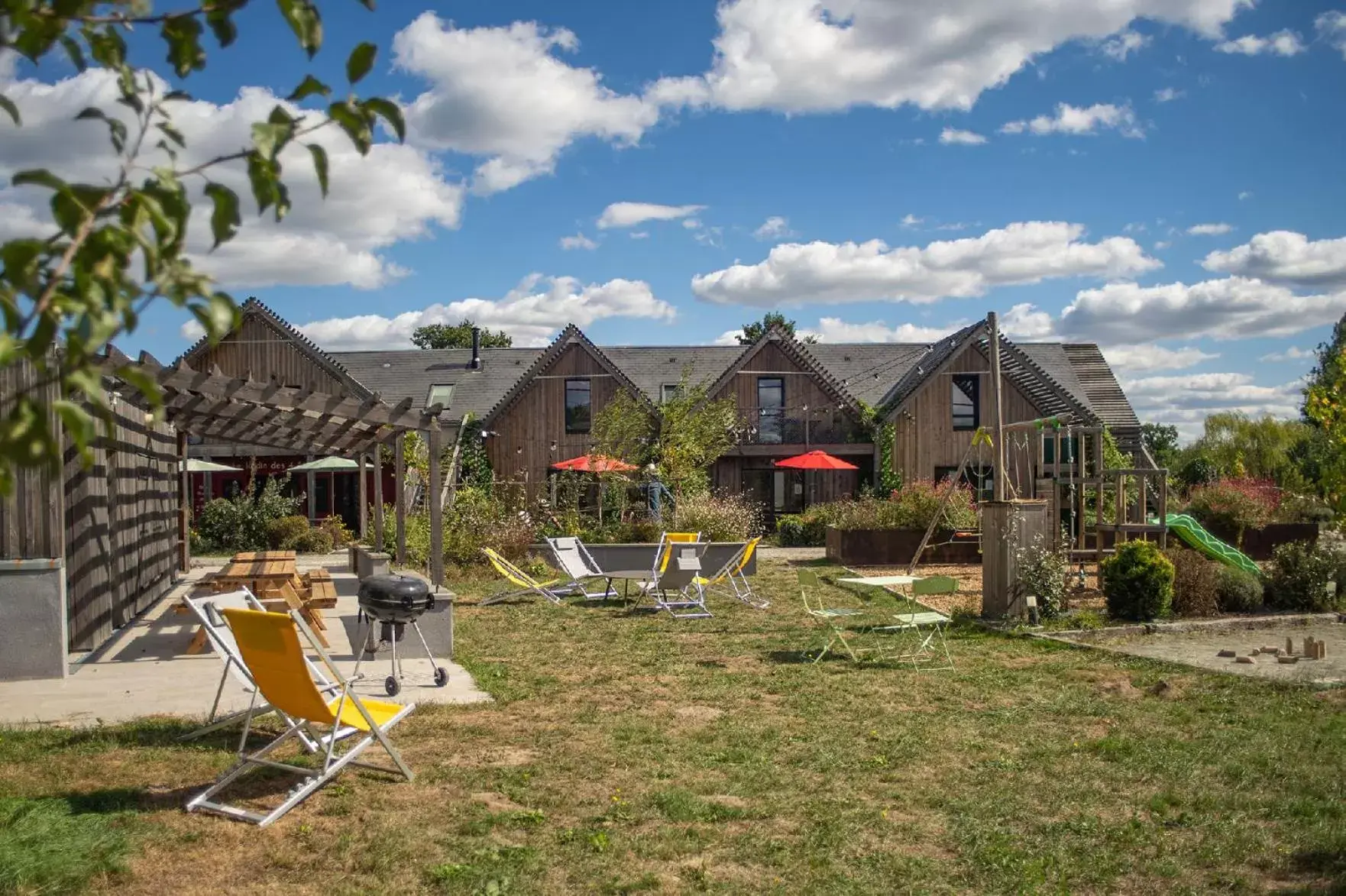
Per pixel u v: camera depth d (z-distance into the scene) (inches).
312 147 68.8
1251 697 324.8
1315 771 239.8
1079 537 645.9
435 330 2719.0
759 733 274.5
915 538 814.5
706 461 1150.3
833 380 1264.8
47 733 259.9
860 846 192.4
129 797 210.2
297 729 226.1
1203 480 1503.4
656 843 191.2
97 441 391.5
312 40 66.7
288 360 1259.2
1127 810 214.5
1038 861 183.6
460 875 174.6
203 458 1157.7
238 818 199.9
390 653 376.5
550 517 844.6
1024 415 1253.7
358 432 621.0
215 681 329.4
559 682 340.8
